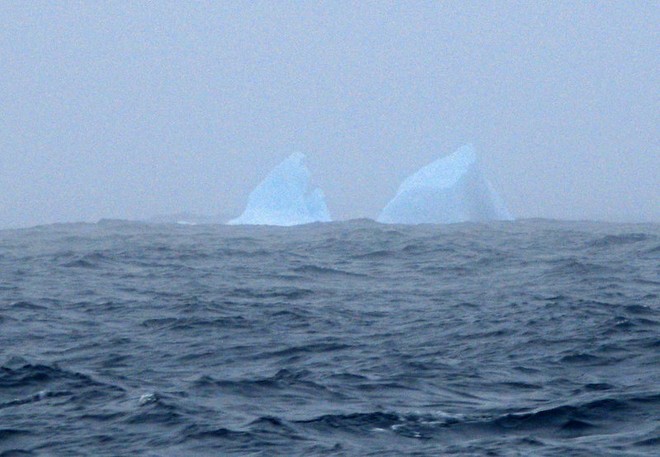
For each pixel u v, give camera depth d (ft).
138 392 99.96
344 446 81.41
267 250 286.05
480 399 97.40
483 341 129.90
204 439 83.30
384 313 157.99
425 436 84.43
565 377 106.73
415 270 228.84
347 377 108.37
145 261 252.83
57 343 130.72
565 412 90.02
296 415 91.40
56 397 98.17
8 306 164.66
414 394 100.07
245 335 136.77
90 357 120.78
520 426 86.89
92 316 154.20
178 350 125.49
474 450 79.66
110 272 225.97
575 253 259.19
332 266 239.50
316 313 157.28
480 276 213.05
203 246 300.81
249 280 209.15
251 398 98.63
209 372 111.55
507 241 304.50
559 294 173.37
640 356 116.16
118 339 133.59
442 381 106.11
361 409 93.61
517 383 104.37
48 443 82.64
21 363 113.80
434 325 144.36
